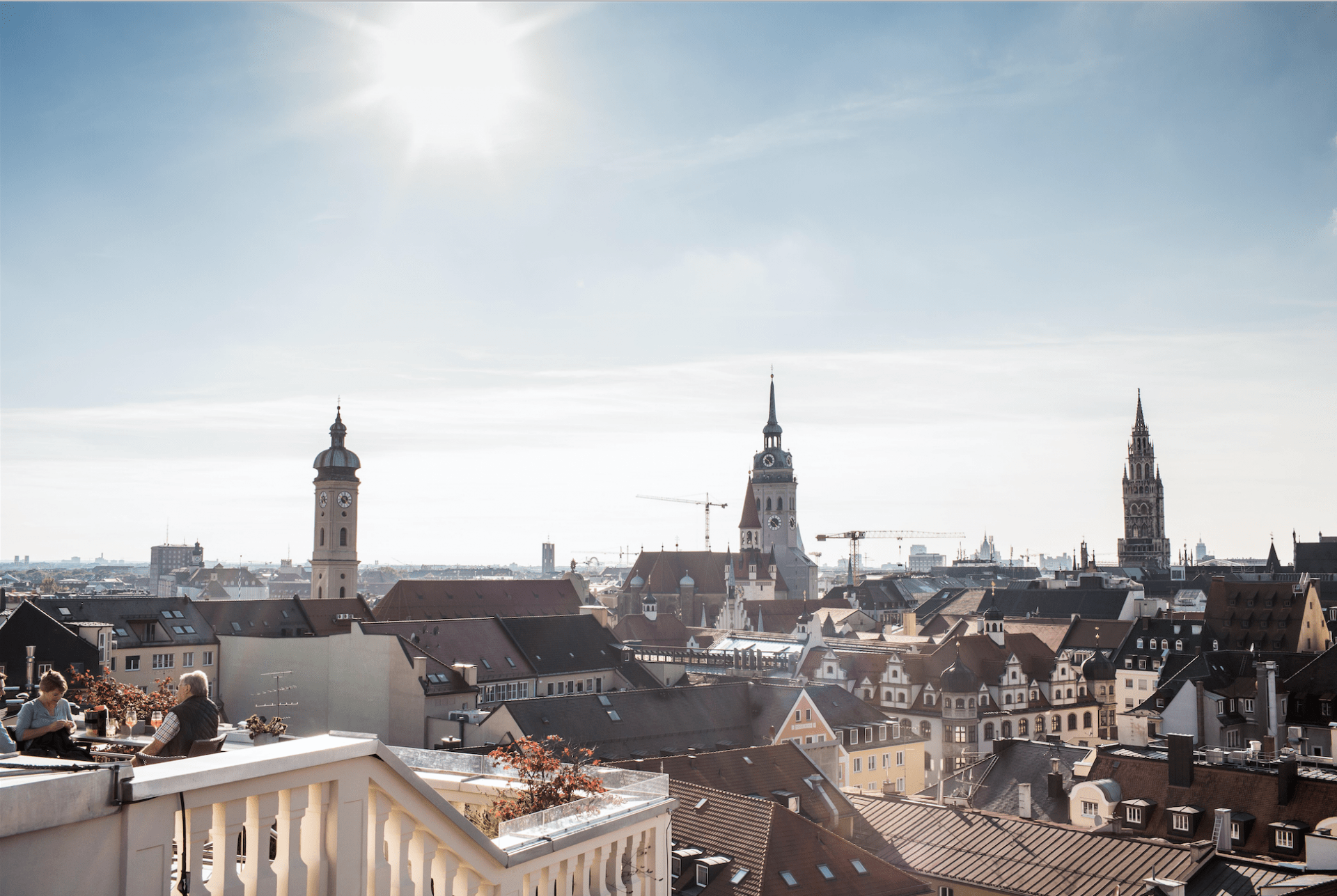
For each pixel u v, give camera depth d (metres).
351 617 169.50
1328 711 139.62
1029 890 66.12
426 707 132.25
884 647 183.88
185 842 15.11
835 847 66.25
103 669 133.38
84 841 13.66
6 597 170.00
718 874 61.62
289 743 17.66
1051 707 166.50
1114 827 84.88
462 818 20.98
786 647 178.12
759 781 82.50
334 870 17.48
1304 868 62.84
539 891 24.66
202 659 151.00
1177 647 187.62
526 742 29.41
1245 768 86.38
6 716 32.03
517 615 199.25
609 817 27.59
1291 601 192.62
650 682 170.12
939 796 101.00
